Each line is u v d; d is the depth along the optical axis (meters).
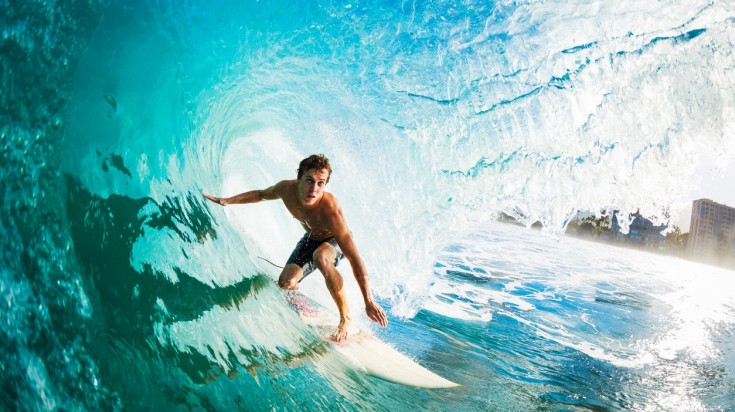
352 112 4.55
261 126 4.71
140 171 2.37
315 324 2.99
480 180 4.50
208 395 1.76
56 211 1.69
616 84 4.38
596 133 4.43
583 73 4.34
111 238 1.92
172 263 2.20
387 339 3.87
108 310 1.67
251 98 4.24
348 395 2.36
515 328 4.84
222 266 2.62
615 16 4.23
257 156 4.87
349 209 4.78
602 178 4.53
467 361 3.68
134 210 2.17
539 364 3.90
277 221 4.69
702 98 4.44
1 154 1.56
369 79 4.35
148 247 2.10
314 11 3.80
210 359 1.92
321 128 4.68
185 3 2.85
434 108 4.42
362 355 2.91
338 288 3.10
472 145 4.46
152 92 2.68
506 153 4.44
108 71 2.28
